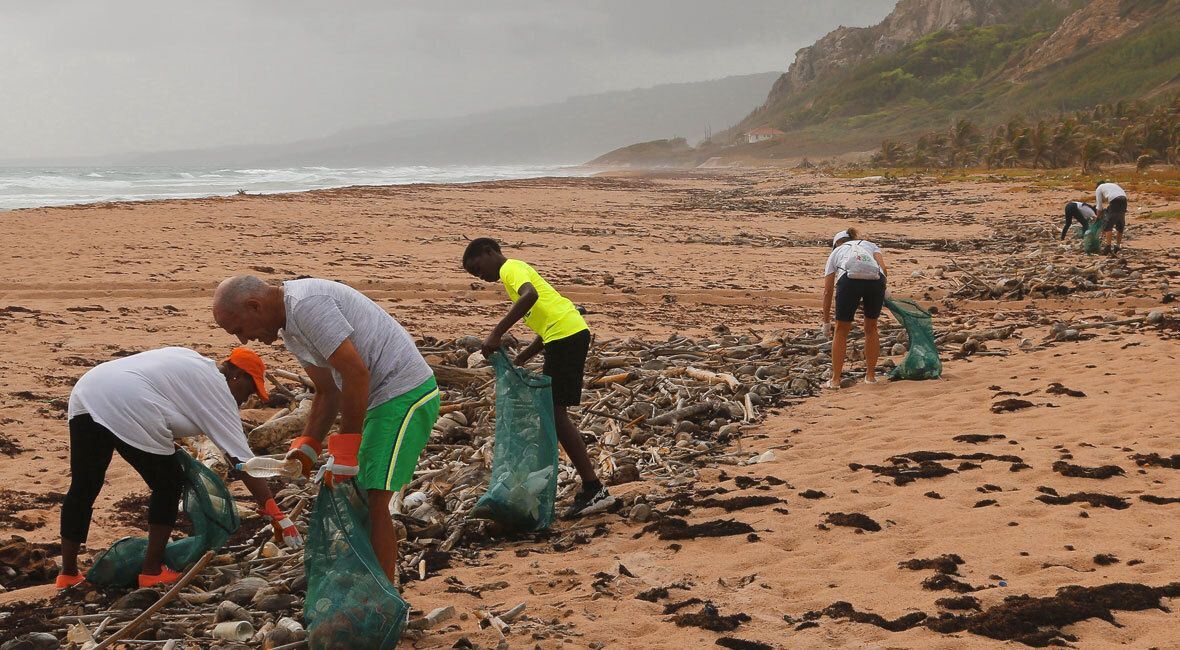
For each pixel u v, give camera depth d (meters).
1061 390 8.33
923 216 34.72
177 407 4.18
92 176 83.38
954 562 4.52
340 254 20.17
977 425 7.51
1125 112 97.75
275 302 3.73
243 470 3.73
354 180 89.94
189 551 4.45
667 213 37.78
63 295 14.28
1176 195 33.12
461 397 8.27
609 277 17.33
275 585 4.37
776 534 5.13
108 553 4.40
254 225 25.34
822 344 11.08
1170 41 178.00
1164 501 5.37
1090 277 16.27
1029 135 72.25
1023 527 5.06
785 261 21.98
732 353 10.62
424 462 6.70
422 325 12.59
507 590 4.52
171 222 24.86
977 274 17.92
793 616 4.05
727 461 6.77
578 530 5.43
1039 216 31.75
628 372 9.13
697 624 3.95
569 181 76.75
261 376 4.45
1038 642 3.65
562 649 3.78
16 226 22.16
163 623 4.00
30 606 4.22
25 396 8.22
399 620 3.64
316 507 3.71
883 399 8.65
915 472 6.14
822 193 52.97
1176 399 7.88
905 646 3.68
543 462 5.30
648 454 6.94
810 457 6.88
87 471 4.21
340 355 3.70
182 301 14.05
